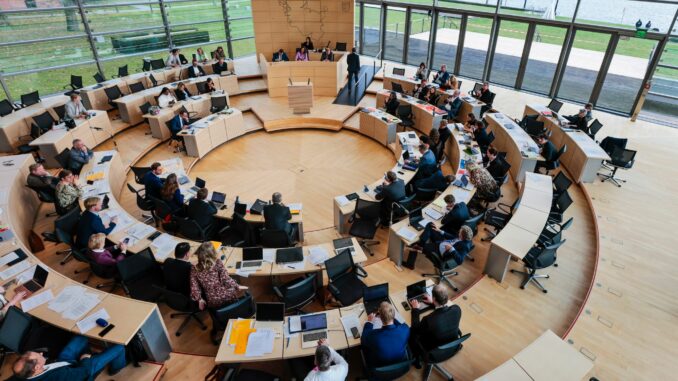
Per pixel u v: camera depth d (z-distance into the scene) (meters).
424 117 11.45
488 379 3.92
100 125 10.72
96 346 4.92
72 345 4.29
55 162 9.28
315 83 14.13
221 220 7.00
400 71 13.44
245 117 13.12
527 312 5.61
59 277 5.13
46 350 4.21
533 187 7.50
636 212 7.73
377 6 16.41
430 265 6.61
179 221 6.41
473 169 7.50
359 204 6.73
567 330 5.20
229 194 9.15
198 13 15.47
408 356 4.37
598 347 4.96
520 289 6.00
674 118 11.78
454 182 7.64
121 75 12.95
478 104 11.42
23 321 4.38
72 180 6.85
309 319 4.57
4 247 5.75
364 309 4.73
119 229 6.28
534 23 12.97
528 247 5.87
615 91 13.46
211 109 11.91
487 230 7.46
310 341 4.32
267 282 6.25
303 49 15.07
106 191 7.42
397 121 11.02
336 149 11.30
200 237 6.43
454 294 6.09
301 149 11.33
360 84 15.09
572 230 7.45
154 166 7.38
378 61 17.28
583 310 5.50
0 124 9.58
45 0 11.90
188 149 10.45
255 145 11.58
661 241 6.93
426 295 4.79
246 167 10.35
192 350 5.14
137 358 4.49
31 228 7.43
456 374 4.71
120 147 10.74
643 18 11.01
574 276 6.32
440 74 13.16
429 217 6.68
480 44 18.03
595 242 7.11
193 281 4.73
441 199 7.12
